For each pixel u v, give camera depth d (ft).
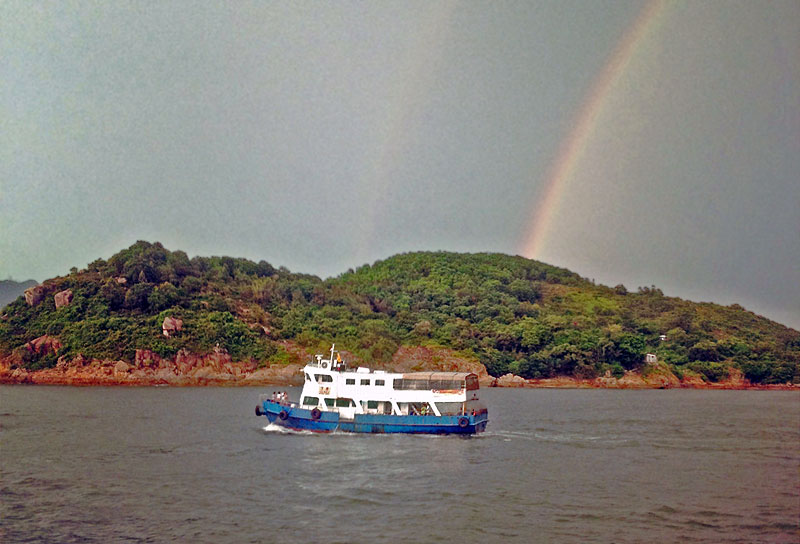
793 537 177.88
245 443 301.02
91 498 205.46
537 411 508.12
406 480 231.71
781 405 601.21
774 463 278.05
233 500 203.72
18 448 291.17
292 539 169.78
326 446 292.20
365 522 183.93
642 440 342.44
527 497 213.25
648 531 181.06
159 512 191.21
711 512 199.82
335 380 322.96
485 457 276.41
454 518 189.06
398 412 318.65
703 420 453.58
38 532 174.09
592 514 195.62
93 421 390.21
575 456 286.25
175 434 332.60
